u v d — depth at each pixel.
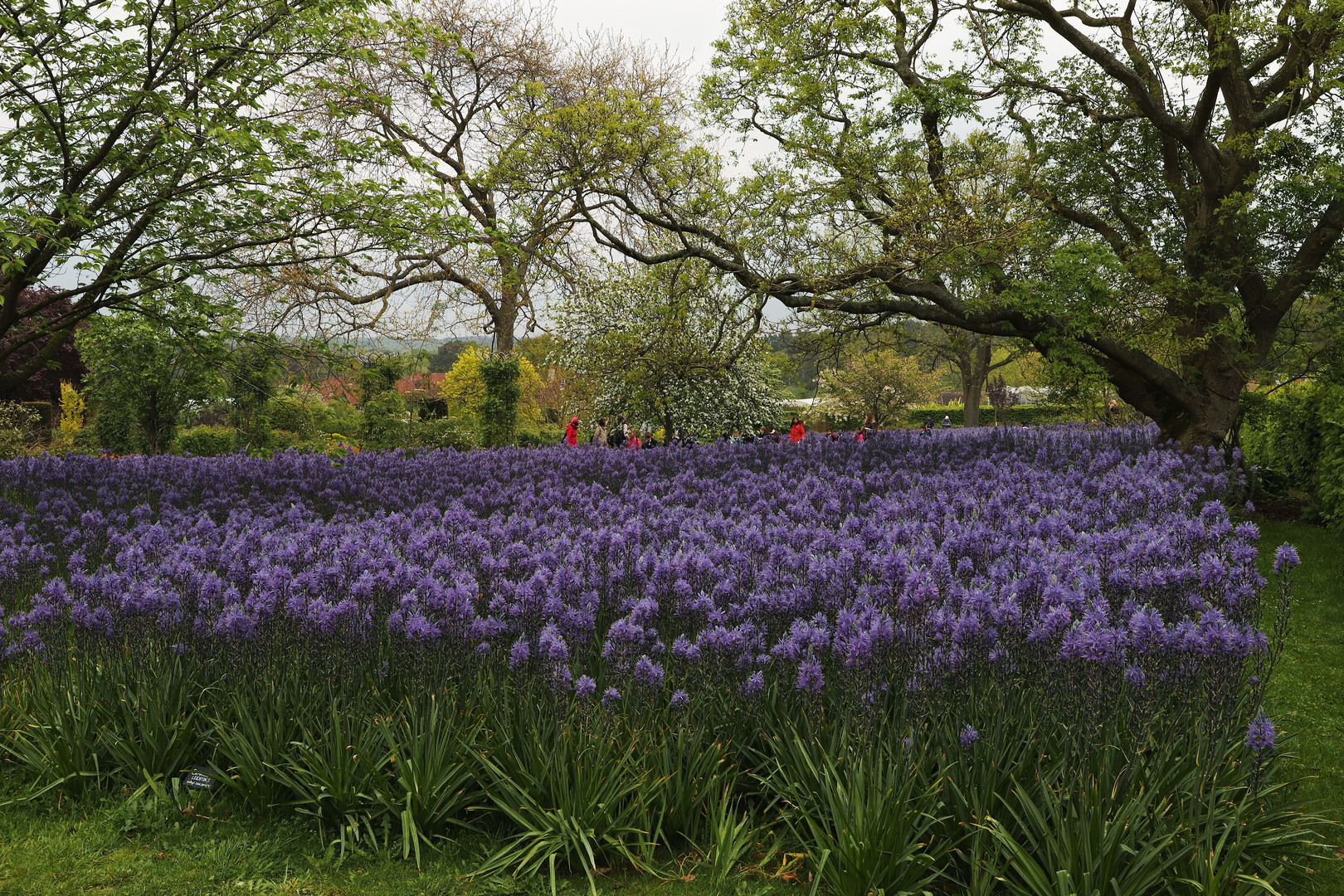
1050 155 18.16
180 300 13.48
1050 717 4.85
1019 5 17.47
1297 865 4.45
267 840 4.77
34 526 10.52
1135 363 16.98
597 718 5.02
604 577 6.80
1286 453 16.12
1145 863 3.89
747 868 4.49
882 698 4.96
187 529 9.12
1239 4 15.07
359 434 29.08
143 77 12.44
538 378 49.84
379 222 13.30
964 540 7.09
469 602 5.47
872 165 16.88
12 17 11.02
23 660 5.97
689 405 30.56
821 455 16.28
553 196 18.36
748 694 5.09
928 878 4.15
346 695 5.40
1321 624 9.04
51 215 11.89
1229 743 4.80
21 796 5.19
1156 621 4.86
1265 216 16.06
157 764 5.29
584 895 4.32
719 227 18.03
